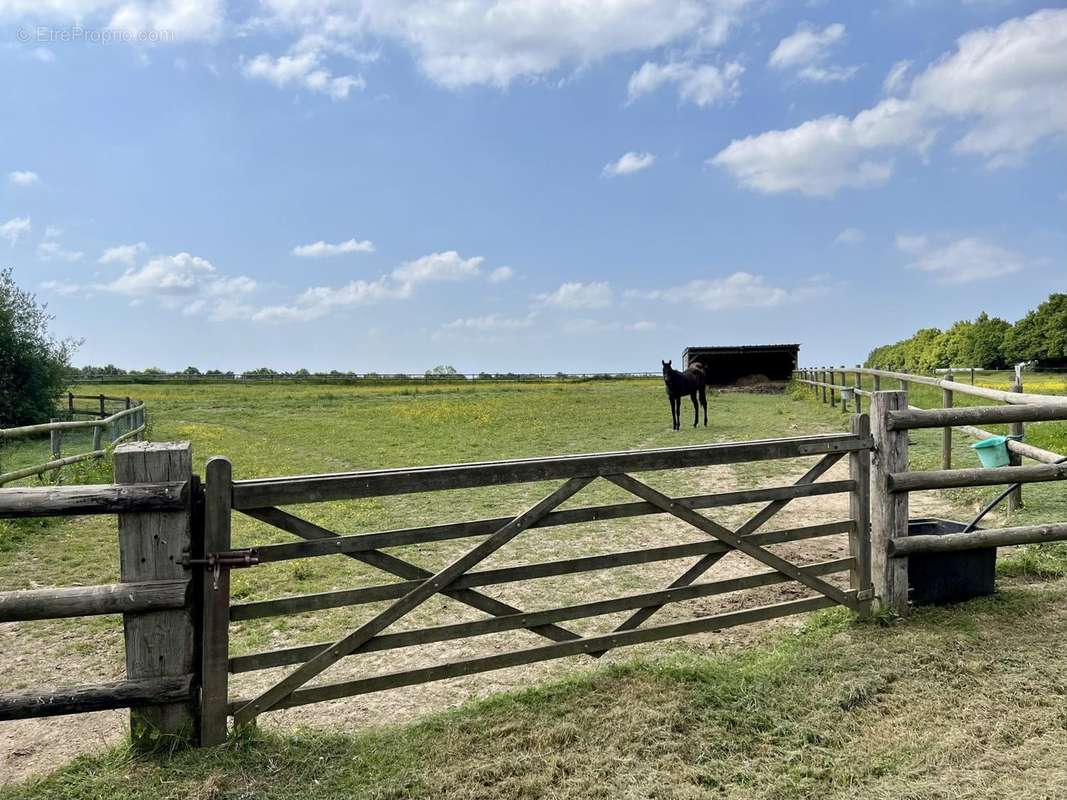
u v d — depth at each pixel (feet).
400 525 26.50
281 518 10.71
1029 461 22.90
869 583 14.66
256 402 100.32
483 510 29.14
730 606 17.07
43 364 70.28
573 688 11.92
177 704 10.22
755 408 74.08
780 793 9.34
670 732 10.62
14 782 10.19
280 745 10.49
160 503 9.86
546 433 56.18
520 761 9.99
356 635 11.09
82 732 11.98
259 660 10.62
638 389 124.26
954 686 11.77
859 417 14.35
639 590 18.54
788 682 12.00
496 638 15.84
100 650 15.75
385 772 9.89
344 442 54.24
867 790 9.37
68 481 35.19
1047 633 13.51
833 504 28.32
